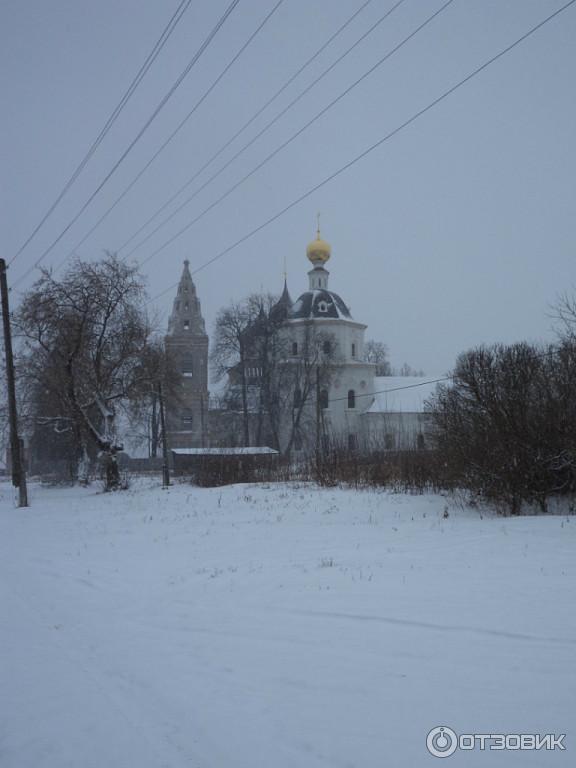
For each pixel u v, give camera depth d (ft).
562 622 24.22
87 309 106.42
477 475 63.31
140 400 117.39
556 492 60.85
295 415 210.38
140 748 16.30
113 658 23.43
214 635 25.62
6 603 32.83
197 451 158.61
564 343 65.31
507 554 38.34
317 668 21.06
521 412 60.34
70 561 44.45
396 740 15.89
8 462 189.47
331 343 226.99
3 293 92.99
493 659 20.85
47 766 15.65
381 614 26.55
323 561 38.75
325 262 260.83
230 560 41.32
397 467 95.04
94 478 134.92
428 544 43.65
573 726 16.19
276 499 80.84
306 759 15.24
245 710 18.13
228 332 203.62
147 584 36.01
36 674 22.03
